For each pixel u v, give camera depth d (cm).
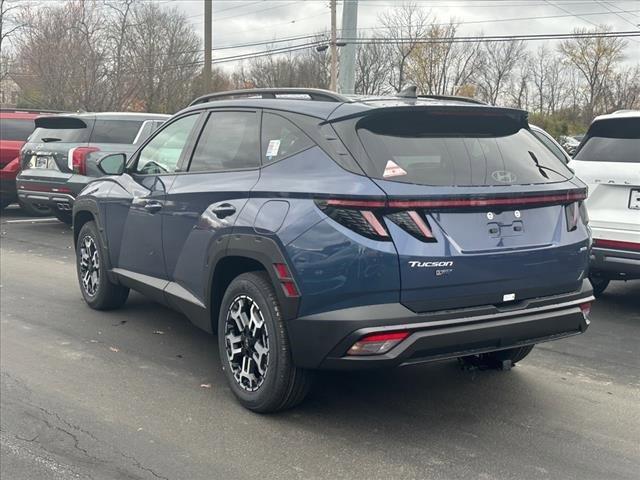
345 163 374
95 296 645
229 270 451
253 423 409
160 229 516
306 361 381
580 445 387
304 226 373
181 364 512
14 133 1330
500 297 384
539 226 401
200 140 501
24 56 3519
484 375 498
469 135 414
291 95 458
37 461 362
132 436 391
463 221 373
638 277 686
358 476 348
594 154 668
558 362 534
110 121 1147
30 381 475
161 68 3759
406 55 5891
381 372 498
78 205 654
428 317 361
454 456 371
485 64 6650
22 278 814
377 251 352
